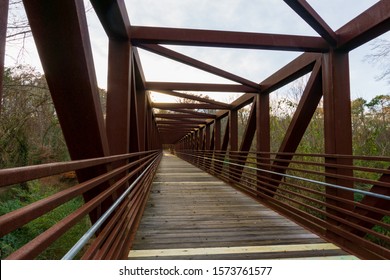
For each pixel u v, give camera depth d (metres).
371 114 9.68
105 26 3.26
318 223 3.22
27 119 6.41
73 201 8.27
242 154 7.12
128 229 2.72
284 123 11.93
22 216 0.74
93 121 2.00
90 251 1.38
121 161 3.31
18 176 0.74
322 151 9.21
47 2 1.47
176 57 4.44
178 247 2.78
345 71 3.47
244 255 2.59
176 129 20.11
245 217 3.95
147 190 5.26
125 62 3.49
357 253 2.60
